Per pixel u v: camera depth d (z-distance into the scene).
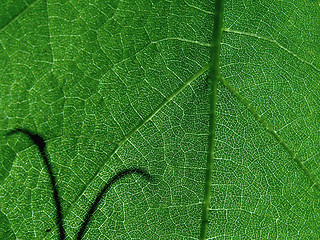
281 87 0.16
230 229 0.16
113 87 0.16
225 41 0.16
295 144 0.16
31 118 0.15
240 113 0.16
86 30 0.16
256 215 0.16
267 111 0.16
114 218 0.16
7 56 0.15
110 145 0.16
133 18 0.16
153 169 0.16
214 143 0.16
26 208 0.16
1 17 0.15
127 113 0.16
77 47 0.16
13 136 0.15
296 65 0.16
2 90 0.15
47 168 0.16
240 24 0.16
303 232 0.17
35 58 0.15
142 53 0.16
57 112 0.16
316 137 0.17
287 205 0.16
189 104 0.16
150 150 0.16
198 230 0.16
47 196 0.16
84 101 0.16
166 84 0.16
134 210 0.16
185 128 0.16
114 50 0.16
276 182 0.16
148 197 0.16
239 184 0.16
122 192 0.16
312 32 0.17
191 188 0.16
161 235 0.16
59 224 0.16
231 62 0.16
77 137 0.16
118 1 0.16
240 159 0.16
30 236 0.16
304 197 0.17
